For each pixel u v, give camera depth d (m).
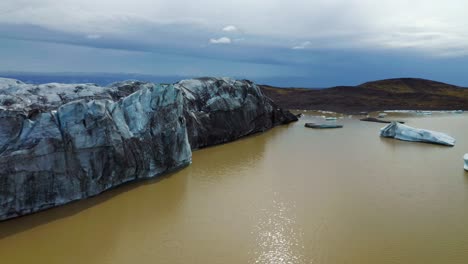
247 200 36.53
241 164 50.53
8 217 30.12
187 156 49.34
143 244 27.69
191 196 37.56
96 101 36.38
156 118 43.97
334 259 25.52
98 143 35.81
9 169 29.33
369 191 39.12
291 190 39.56
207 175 45.03
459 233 29.20
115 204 34.84
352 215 32.75
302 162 51.84
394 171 47.03
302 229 30.11
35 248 26.72
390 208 34.38
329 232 29.53
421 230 29.78
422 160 52.97
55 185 32.75
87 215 32.19
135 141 40.56
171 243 27.83
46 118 33.19
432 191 39.06
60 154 32.94
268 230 29.92
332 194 38.22
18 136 31.31
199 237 28.81
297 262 25.17
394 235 28.94
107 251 26.59
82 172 34.81
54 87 45.38
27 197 30.83
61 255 25.95
